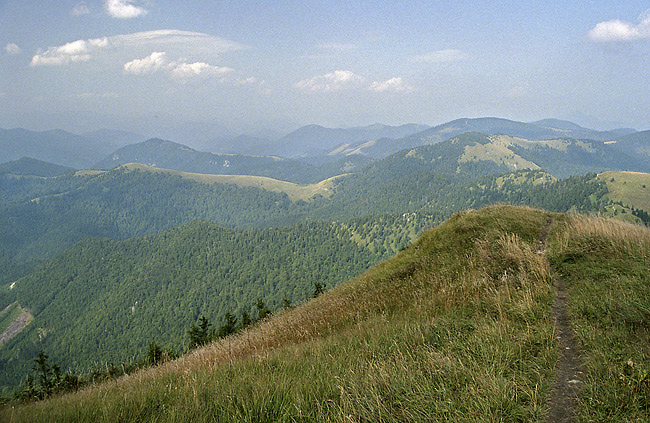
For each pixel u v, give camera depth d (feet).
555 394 12.53
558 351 15.66
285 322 40.83
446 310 24.93
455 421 11.19
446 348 17.07
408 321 24.11
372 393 12.97
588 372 13.21
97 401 16.38
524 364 14.39
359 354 18.54
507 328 18.38
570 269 27.63
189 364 26.45
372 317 31.17
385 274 49.16
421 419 11.58
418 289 35.99
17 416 14.93
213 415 13.53
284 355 21.94
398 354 17.28
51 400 19.31
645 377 11.84
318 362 18.38
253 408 13.39
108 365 31.48
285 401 13.84
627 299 18.40
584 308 19.33
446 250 48.06
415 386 13.28
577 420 10.93
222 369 20.01
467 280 31.99
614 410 10.96
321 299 54.08
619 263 25.48
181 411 13.94
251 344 32.27
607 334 15.61
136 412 14.34
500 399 11.80
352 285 53.06
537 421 11.02
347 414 12.14
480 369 13.98
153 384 19.04
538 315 20.06
